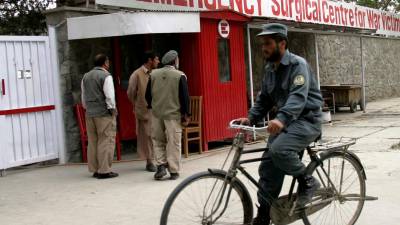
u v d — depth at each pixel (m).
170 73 7.04
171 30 8.34
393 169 7.39
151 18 8.14
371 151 8.91
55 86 8.75
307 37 15.72
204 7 10.28
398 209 5.45
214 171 4.00
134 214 5.57
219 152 9.41
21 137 8.27
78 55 8.88
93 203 6.12
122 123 9.59
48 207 6.03
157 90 7.09
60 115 8.78
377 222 5.03
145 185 6.94
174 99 7.05
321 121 4.27
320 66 17.48
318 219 4.97
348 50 19.56
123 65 9.66
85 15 8.95
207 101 9.47
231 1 10.82
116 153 9.38
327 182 4.48
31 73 8.43
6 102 8.06
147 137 7.88
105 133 7.43
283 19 11.43
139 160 8.95
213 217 3.99
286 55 4.12
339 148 4.50
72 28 8.52
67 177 7.72
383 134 10.88
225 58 9.97
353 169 4.70
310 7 13.30
